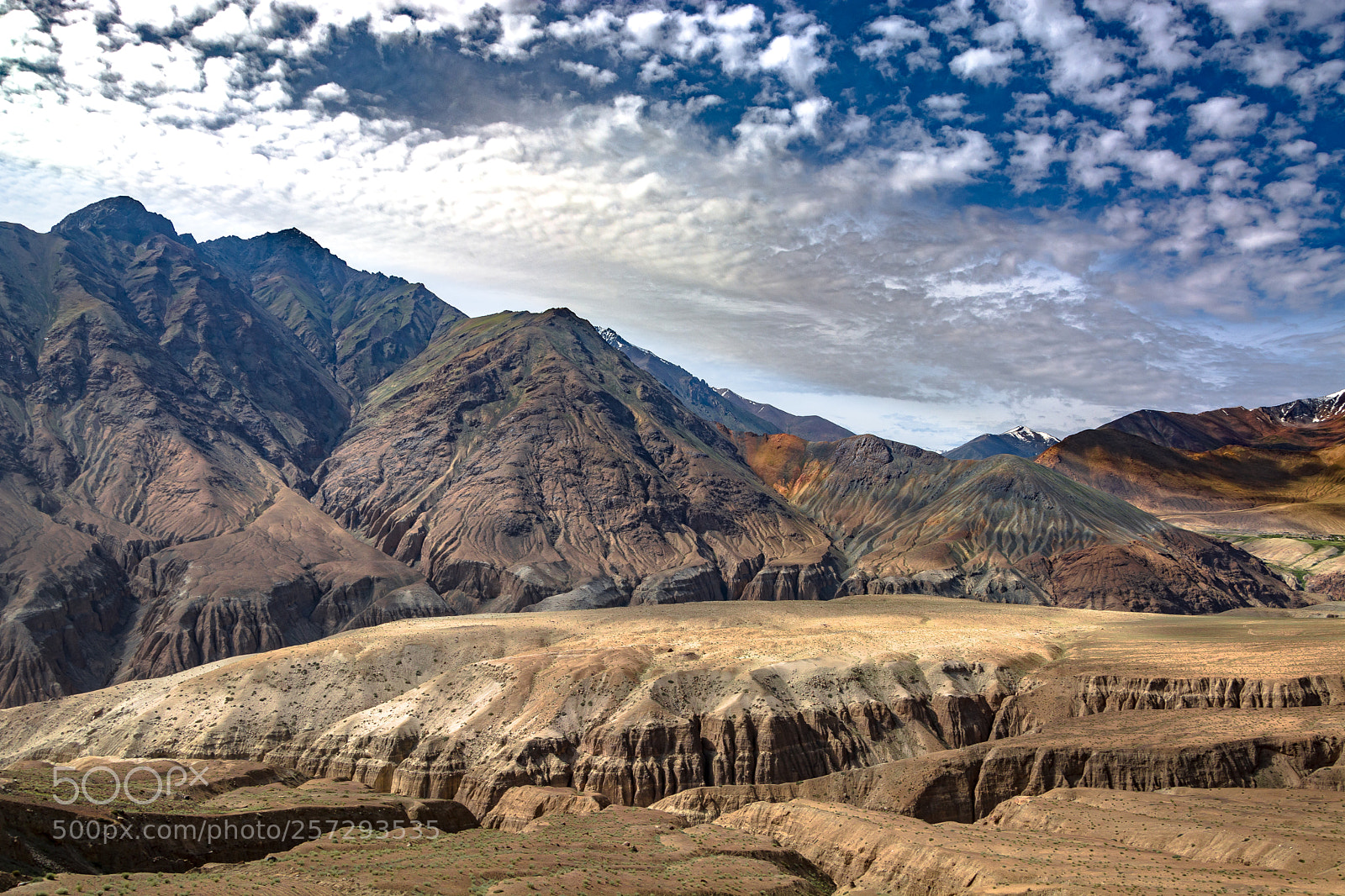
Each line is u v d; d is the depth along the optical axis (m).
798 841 130.12
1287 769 140.00
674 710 167.88
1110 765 144.62
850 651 193.62
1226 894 91.56
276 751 169.75
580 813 143.75
